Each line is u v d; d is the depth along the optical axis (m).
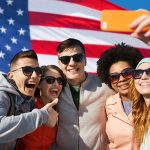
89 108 1.51
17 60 1.33
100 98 1.53
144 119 1.22
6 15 2.70
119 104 1.42
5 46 2.65
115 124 1.37
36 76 1.33
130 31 0.70
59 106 1.52
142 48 2.76
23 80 1.31
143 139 1.20
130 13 0.78
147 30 0.69
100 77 1.56
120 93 1.47
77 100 1.53
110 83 1.55
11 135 1.14
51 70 1.51
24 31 2.68
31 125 1.14
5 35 2.67
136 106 1.26
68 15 2.72
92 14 2.72
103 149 1.50
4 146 1.24
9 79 1.32
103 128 1.51
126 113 1.39
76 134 1.50
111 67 1.50
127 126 1.33
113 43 2.72
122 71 1.46
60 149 1.53
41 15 2.70
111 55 1.51
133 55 1.50
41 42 2.66
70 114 1.51
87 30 2.71
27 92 1.33
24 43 2.66
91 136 1.49
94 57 2.69
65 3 2.72
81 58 1.53
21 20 2.70
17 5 2.71
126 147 1.33
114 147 1.38
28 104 1.32
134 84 1.25
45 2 2.72
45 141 1.44
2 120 1.14
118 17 0.79
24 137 1.40
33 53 1.35
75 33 2.71
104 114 1.52
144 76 1.19
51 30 2.69
